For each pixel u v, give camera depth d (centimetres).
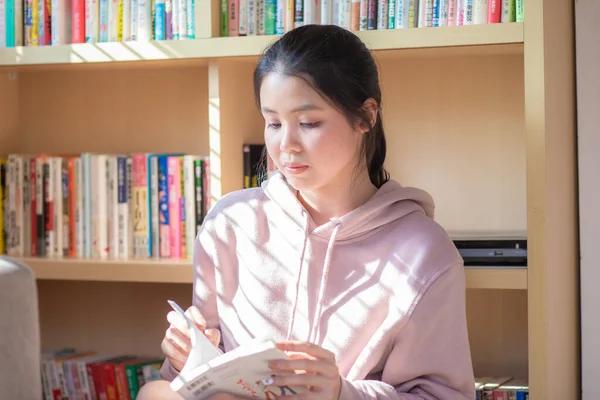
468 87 220
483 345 224
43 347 252
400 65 223
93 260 216
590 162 201
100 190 222
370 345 152
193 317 155
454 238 193
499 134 218
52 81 248
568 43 199
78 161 224
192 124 238
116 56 207
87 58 209
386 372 154
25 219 228
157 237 219
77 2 214
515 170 218
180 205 217
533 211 179
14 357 145
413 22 192
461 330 156
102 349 249
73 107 247
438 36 186
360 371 153
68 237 225
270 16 201
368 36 190
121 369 229
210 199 213
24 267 150
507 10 185
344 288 158
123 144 244
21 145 251
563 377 194
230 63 208
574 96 203
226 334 167
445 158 222
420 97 222
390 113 225
